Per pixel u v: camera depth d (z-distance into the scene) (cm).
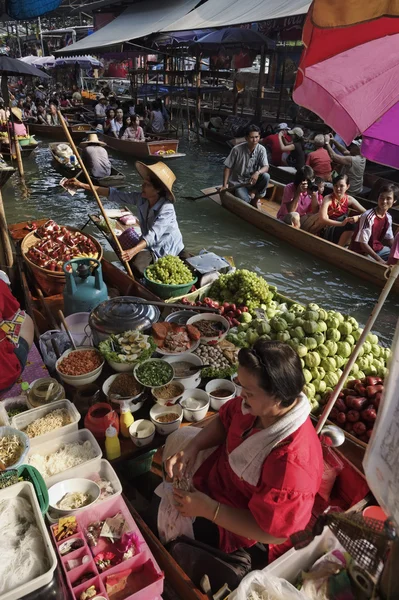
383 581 121
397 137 242
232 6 1367
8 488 191
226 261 516
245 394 176
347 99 231
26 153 1286
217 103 2092
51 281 482
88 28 2952
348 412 294
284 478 172
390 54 219
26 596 162
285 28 1318
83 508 217
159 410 286
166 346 333
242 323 379
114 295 479
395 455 90
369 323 202
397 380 93
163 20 1627
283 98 1655
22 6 531
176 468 224
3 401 285
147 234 493
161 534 229
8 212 917
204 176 1209
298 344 322
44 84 3034
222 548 219
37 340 389
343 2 159
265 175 834
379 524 139
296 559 202
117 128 1458
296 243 700
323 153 891
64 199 1001
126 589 200
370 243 604
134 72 2006
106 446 259
